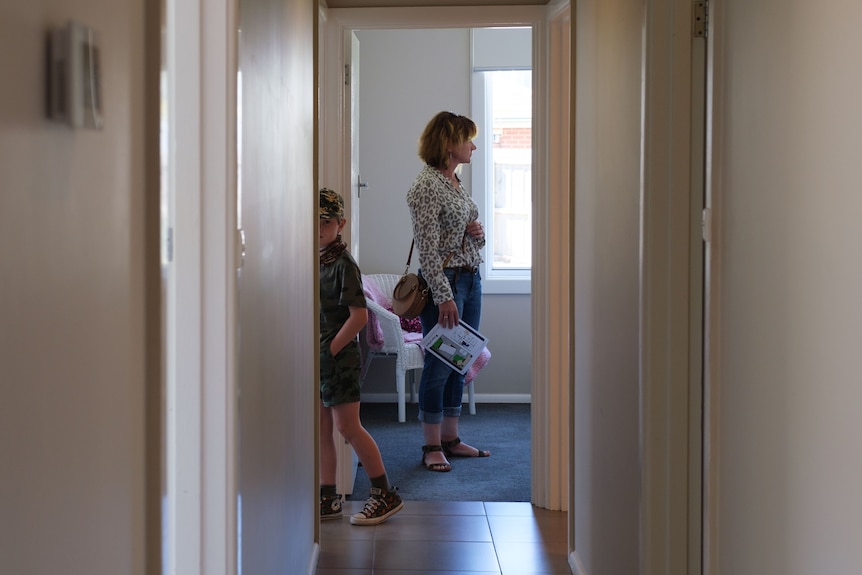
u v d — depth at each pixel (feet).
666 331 7.13
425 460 15.14
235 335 5.80
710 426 6.01
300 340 9.54
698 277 7.08
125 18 3.80
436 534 11.84
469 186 20.26
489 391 20.22
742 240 5.41
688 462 7.18
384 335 18.29
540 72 12.76
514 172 20.48
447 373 14.89
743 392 5.39
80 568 3.28
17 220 2.71
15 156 2.70
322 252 11.98
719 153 5.94
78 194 3.24
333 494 12.49
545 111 12.78
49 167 2.97
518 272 20.44
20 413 2.74
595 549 9.42
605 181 8.83
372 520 12.19
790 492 4.57
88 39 3.33
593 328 9.48
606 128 8.77
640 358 7.30
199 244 5.72
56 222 3.03
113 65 3.64
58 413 3.06
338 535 11.79
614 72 8.38
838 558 3.96
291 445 8.79
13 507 2.70
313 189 10.83
